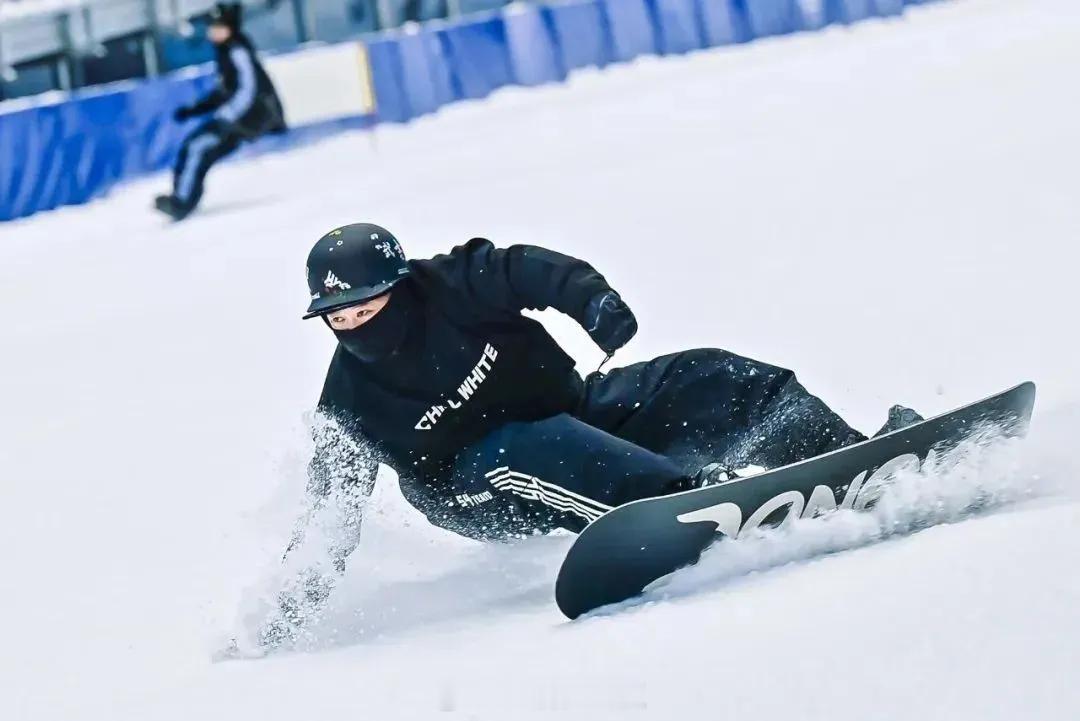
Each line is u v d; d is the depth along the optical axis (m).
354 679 10.10
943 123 39.44
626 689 8.32
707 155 41.81
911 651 7.81
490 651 10.17
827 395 17.31
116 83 65.81
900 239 25.88
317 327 30.19
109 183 59.12
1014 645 7.55
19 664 12.55
